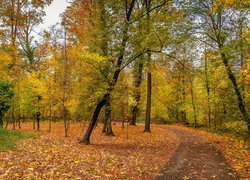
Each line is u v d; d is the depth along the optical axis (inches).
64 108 872.9
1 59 815.7
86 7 831.7
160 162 493.4
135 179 372.5
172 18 667.4
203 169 443.8
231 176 400.8
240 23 677.3
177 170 434.0
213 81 834.2
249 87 665.0
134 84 1049.5
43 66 1028.5
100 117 1259.2
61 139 700.0
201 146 708.7
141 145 716.7
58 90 863.7
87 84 676.7
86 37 683.4
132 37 661.9
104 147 648.4
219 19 732.7
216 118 1314.0
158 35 653.3
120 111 983.6
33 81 956.6
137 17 678.5
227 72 698.8
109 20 682.8
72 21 960.9
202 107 1507.1
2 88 747.4
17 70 944.3
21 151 453.4
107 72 670.5
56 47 1090.1
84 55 615.2
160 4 722.2
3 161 370.9
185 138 898.7
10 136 589.0
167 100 1726.1
